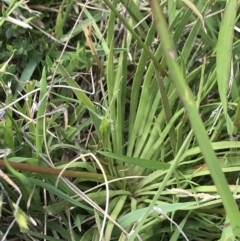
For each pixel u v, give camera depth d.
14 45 0.42
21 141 0.33
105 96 0.37
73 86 0.35
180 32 0.36
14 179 0.32
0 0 0.44
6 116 0.33
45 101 0.32
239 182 0.35
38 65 0.42
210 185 0.35
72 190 0.32
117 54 0.43
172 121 0.34
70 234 0.32
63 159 0.37
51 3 0.47
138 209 0.32
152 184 0.35
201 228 0.35
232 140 0.33
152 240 0.34
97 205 0.31
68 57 0.41
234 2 0.25
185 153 0.34
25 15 0.44
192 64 0.42
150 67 0.35
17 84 0.40
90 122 0.37
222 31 0.25
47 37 0.44
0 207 0.28
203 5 0.42
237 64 0.40
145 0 0.46
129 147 0.37
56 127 0.36
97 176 0.32
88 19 0.45
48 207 0.32
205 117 0.39
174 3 0.37
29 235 0.33
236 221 0.22
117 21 0.44
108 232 0.31
